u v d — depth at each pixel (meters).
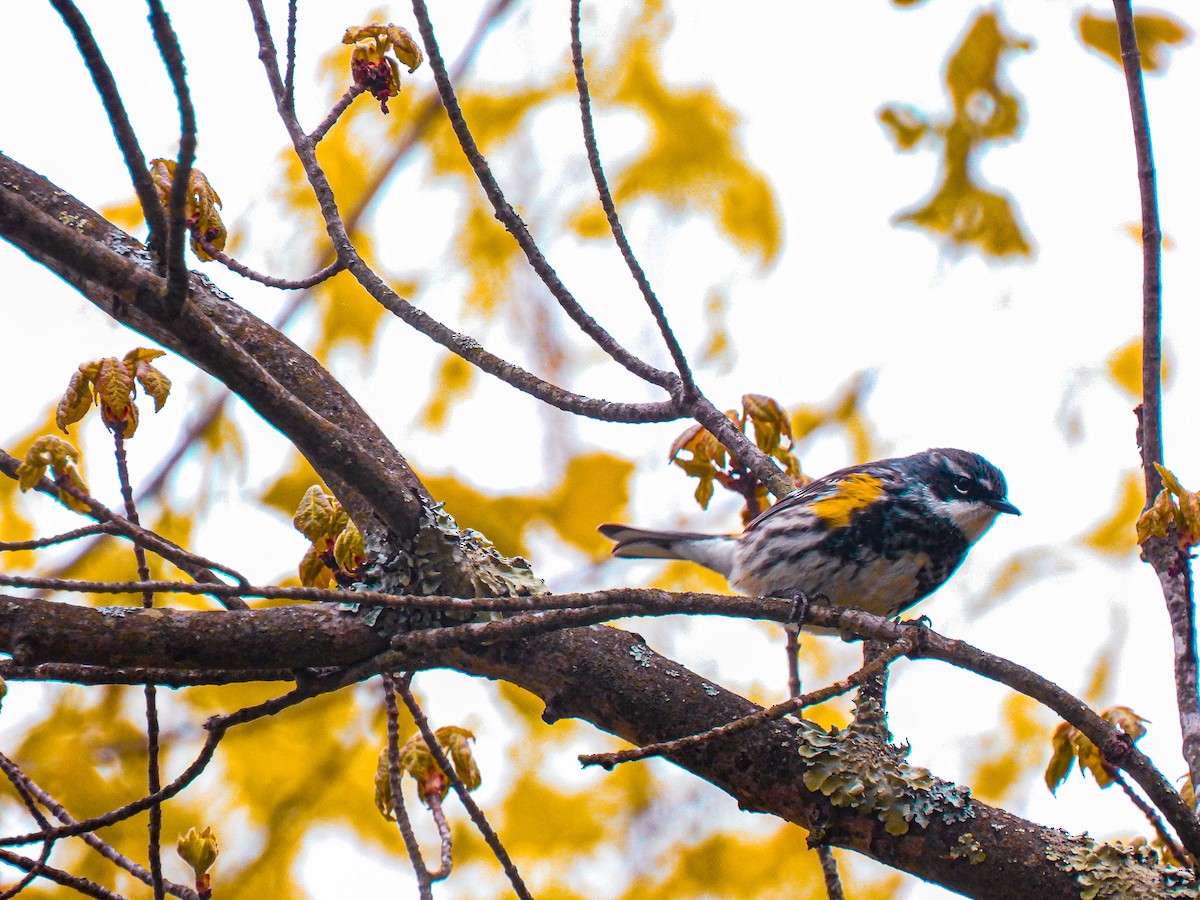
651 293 7.93
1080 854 6.97
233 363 6.48
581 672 7.45
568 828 12.87
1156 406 8.05
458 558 7.35
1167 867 6.98
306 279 8.07
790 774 7.18
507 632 6.32
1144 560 7.78
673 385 8.28
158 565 12.16
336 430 6.97
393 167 13.58
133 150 5.86
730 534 12.32
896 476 11.40
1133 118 8.16
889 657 6.40
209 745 6.63
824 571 10.98
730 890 12.93
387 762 7.77
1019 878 6.89
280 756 12.38
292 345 8.77
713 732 5.76
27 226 5.97
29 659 6.36
